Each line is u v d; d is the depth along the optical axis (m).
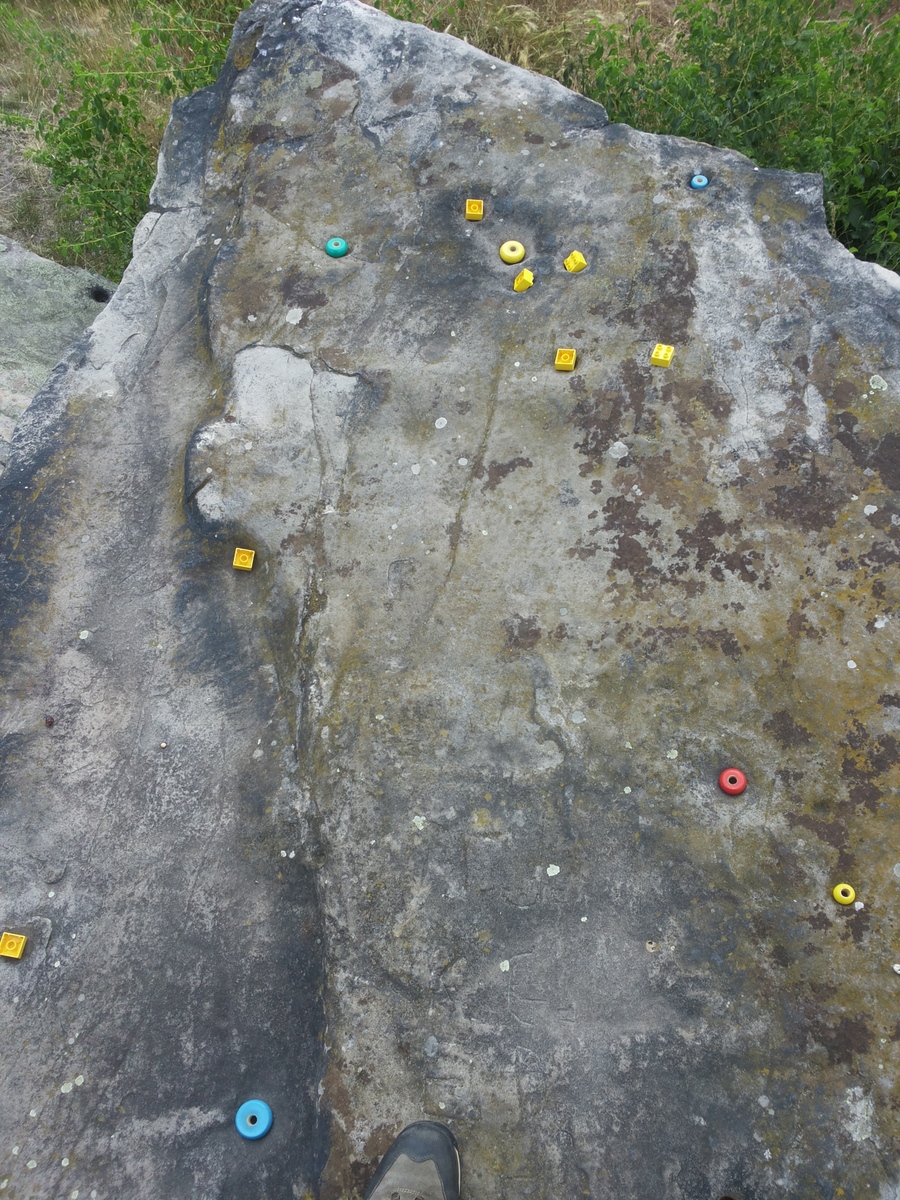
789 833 1.84
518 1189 1.68
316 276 2.59
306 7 2.97
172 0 4.41
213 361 2.56
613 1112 1.71
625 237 2.48
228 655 2.25
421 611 2.15
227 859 2.04
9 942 2.01
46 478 2.47
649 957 1.80
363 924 1.89
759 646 1.98
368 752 2.02
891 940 1.73
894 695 1.89
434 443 2.33
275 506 2.32
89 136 3.69
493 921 1.87
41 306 3.54
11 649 2.28
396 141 2.75
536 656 2.06
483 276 2.53
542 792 1.95
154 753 2.17
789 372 2.23
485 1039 1.79
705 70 3.48
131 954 2.00
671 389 2.26
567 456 2.24
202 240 2.78
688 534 2.11
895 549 2.01
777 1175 1.63
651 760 1.94
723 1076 1.71
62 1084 1.90
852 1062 1.67
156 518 2.41
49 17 4.86
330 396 2.42
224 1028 1.91
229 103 2.92
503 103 2.74
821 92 3.26
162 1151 1.83
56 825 2.12
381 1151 1.72
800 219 2.43
